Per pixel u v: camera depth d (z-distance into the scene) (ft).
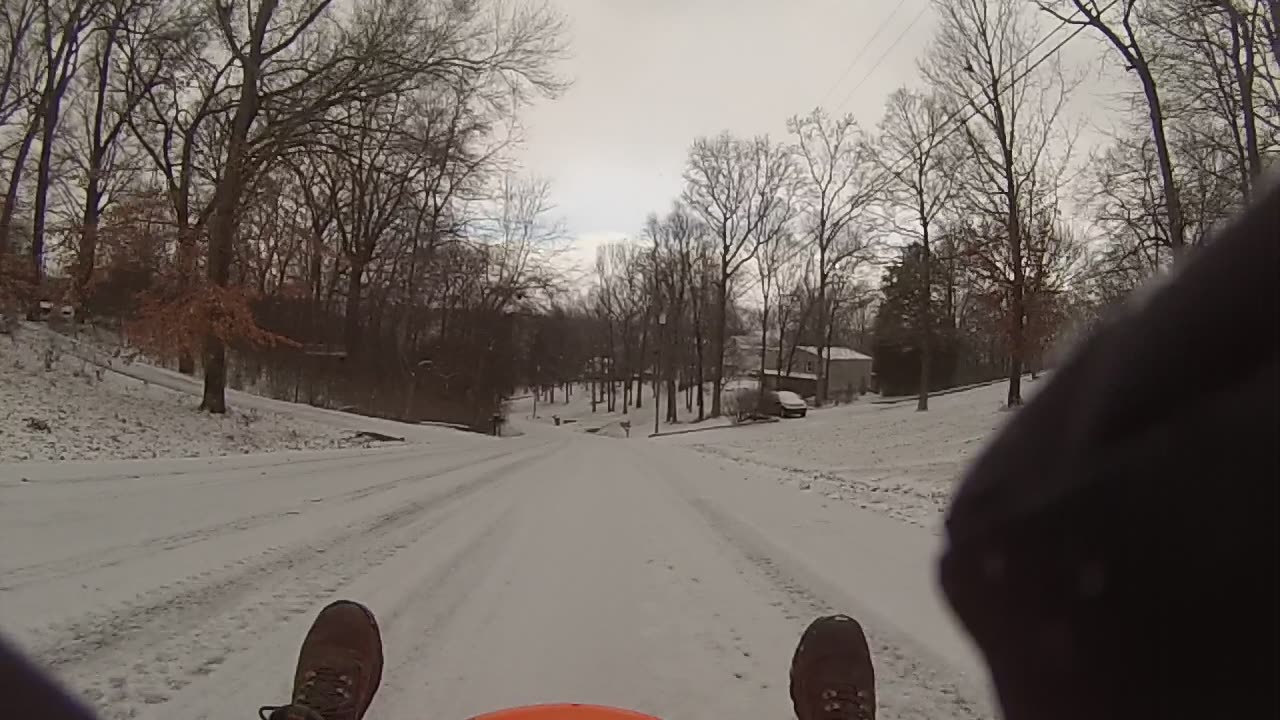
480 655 14.46
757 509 33.30
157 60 79.92
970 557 3.34
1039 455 3.05
